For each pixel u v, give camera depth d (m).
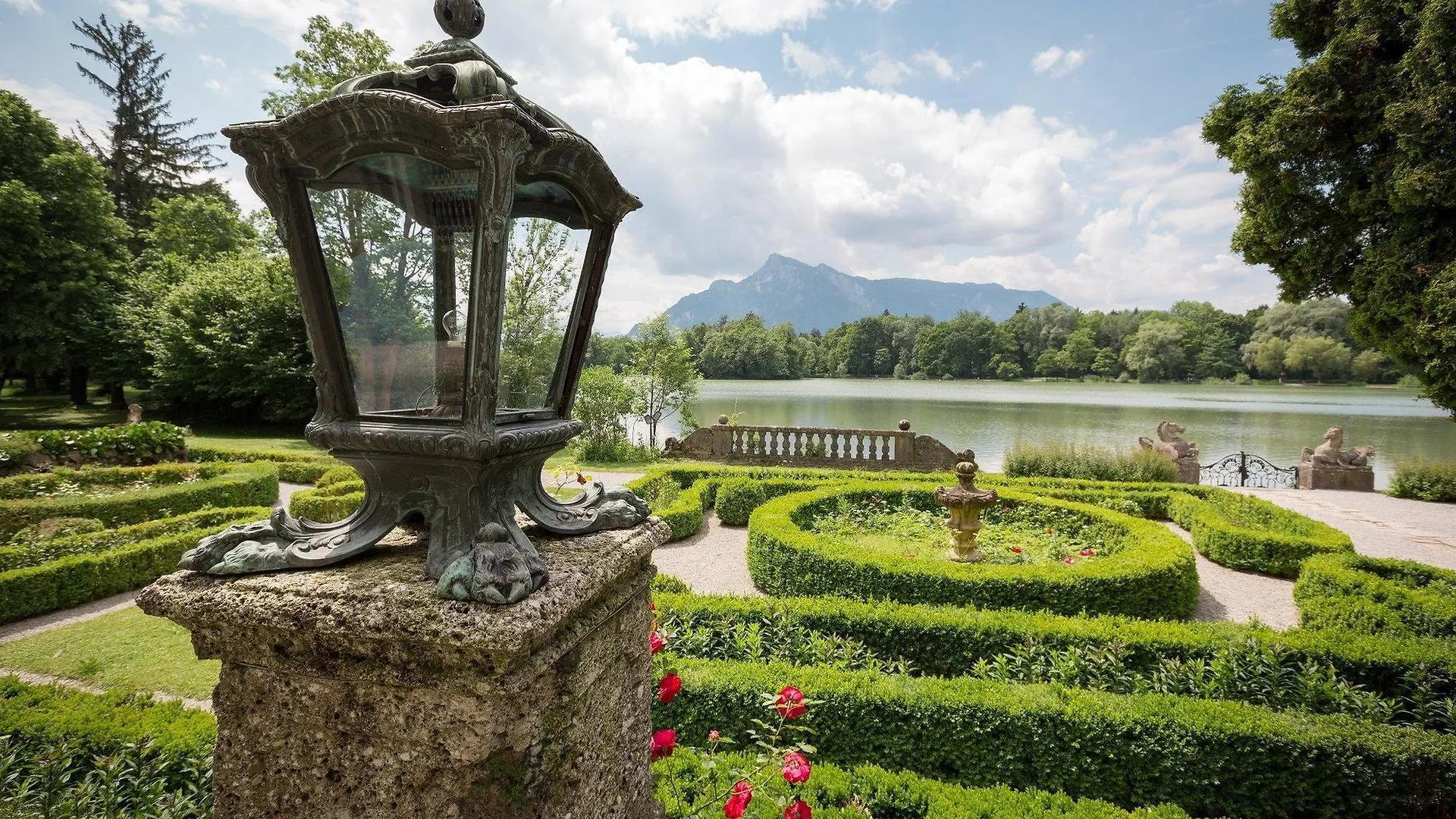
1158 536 7.20
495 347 1.45
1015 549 7.50
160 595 1.41
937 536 8.39
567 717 1.52
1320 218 7.32
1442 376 6.41
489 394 1.46
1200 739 3.49
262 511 8.79
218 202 33.38
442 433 1.43
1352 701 4.01
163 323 22.08
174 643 5.70
